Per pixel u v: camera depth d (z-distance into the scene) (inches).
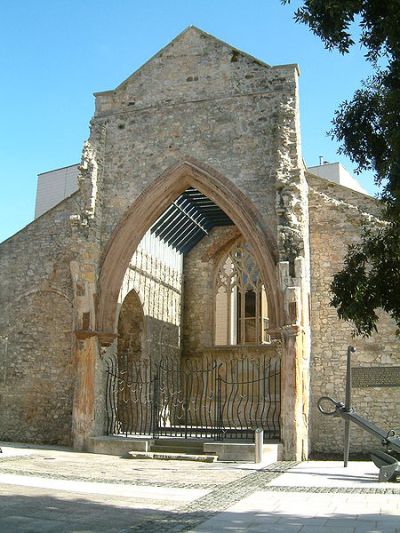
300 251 716.7
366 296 362.9
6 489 440.8
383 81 346.0
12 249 924.0
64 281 885.8
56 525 329.1
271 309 728.3
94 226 810.2
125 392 917.2
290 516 354.9
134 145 837.8
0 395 886.4
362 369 744.3
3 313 908.6
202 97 818.8
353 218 807.7
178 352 1050.7
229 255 1088.8
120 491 446.9
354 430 764.0
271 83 790.5
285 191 733.3
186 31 849.5
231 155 787.4
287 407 687.1
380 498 417.4
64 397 858.1
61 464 610.9
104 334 788.0
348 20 312.7
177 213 969.5
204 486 476.1
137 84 856.9
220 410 746.2
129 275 889.5
